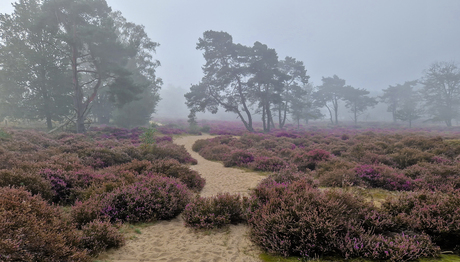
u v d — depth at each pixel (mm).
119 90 28609
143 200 5391
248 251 3826
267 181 7508
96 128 30812
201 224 4766
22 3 28188
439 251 3270
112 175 7316
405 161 9844
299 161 11766
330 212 3850
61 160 8133
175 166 8844
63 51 27828
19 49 26828
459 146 10914
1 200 3445
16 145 11578
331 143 18922
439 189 6355
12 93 28438
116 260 3457
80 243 3527
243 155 13531
